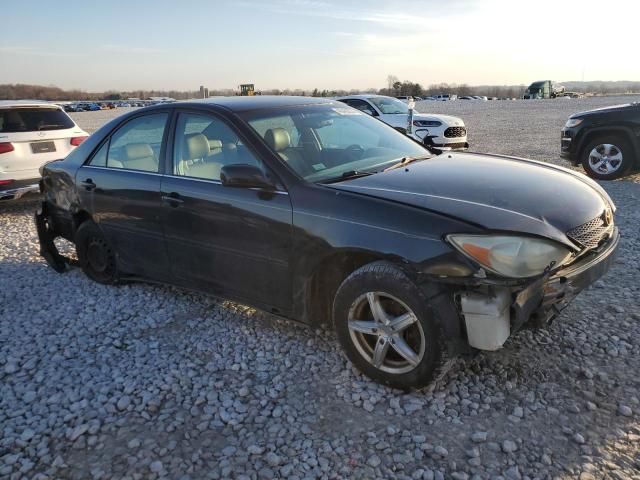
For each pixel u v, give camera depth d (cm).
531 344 347
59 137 859
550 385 304
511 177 340
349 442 270
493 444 262
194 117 402
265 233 342
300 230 323
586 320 376
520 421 277
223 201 362
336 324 324
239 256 363
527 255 266
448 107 3669
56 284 521
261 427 286
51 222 546
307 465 255
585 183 361
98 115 4412
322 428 282
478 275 265
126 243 455
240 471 254
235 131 369
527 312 273
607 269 310
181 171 402
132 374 343
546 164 402
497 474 243
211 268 388
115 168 459
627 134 886
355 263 329
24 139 816
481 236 266
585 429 268
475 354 289
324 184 330
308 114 415
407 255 281
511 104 3803
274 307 359
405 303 288
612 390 297
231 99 423
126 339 394
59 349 385
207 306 444
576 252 288
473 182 325
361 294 306
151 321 421
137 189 426
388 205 296
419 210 287
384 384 312
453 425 278
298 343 372
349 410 296
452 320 279
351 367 336
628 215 664
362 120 447
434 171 351
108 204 457
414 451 261
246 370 342
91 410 307
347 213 306
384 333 302
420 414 288
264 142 357
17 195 820
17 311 459
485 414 284
